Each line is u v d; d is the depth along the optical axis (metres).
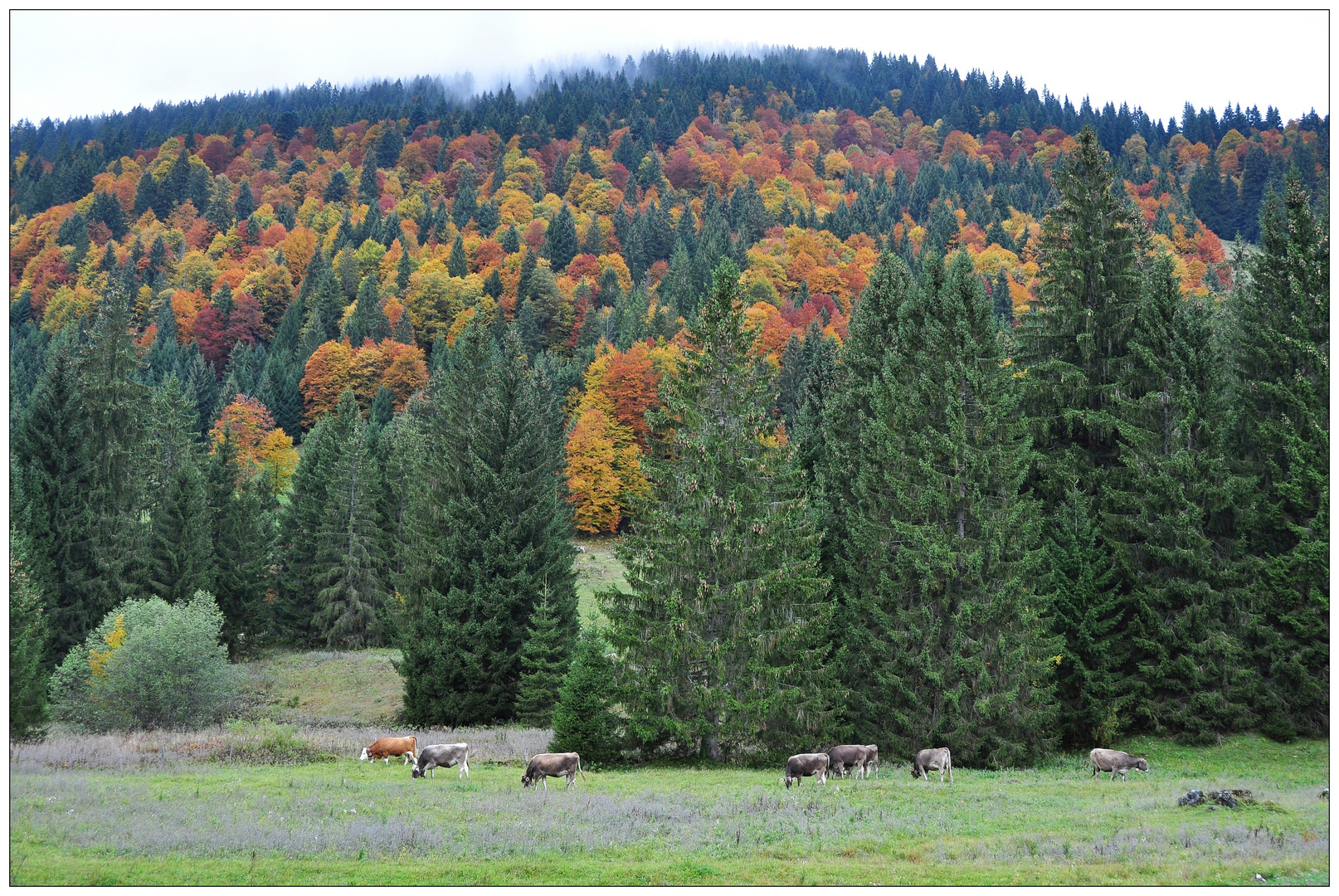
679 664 29.98
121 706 34.22
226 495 65.81
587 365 116.38
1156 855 16.56
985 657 30.20
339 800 21.44
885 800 22.23
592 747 28.64
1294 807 20.52
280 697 47.97
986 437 32.56
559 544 42.94
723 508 30.77
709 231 186.75
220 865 15.90
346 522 62.97
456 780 24.98
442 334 152.50
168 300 162.38
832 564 37.06
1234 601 32.44
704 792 23.20
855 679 33.59
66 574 48.09
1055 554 34.22
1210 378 34.78
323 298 161.00
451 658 38.97
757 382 32.88
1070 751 32.28
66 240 185.88
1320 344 34.56
